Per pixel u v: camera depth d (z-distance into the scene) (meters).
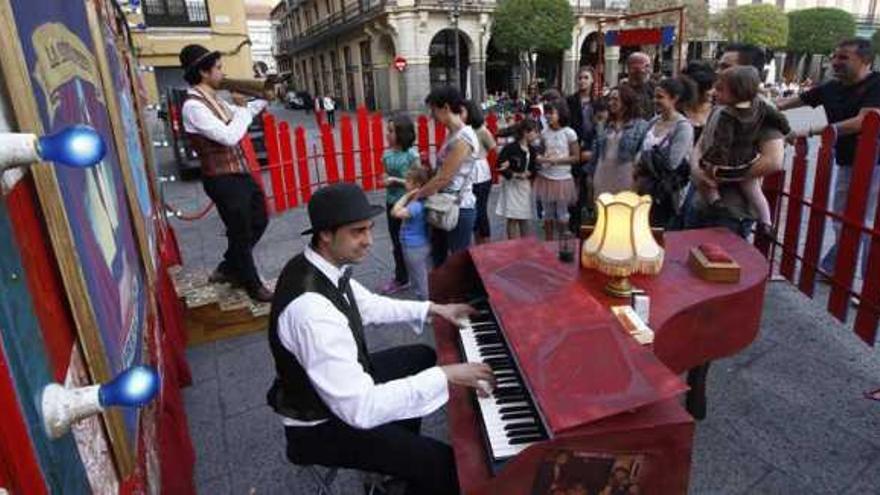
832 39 32.47
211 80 3.55
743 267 2.42
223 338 3.76
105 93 2.06
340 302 1.68
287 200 7.32
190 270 4.98
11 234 0.86
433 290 2.43
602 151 4.23
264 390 3.13
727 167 3.07
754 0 34.53
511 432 1.57
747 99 2.96
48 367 0.90
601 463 1.37
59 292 1.10
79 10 1.75
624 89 3.96
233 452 2.62
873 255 3.01
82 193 1.34
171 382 2.54
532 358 1.55
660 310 2.02
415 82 26.88
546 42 23.55
